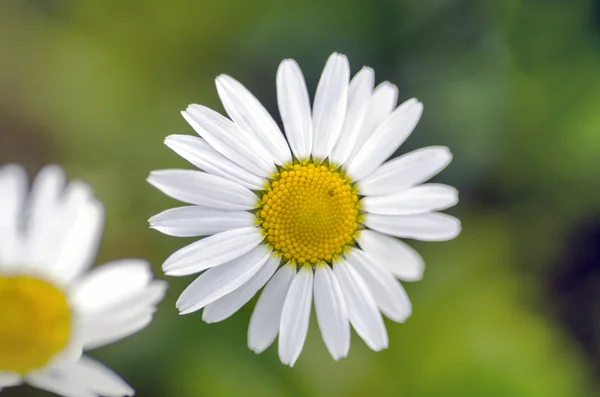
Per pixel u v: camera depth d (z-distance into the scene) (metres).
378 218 0.24
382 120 0.24
